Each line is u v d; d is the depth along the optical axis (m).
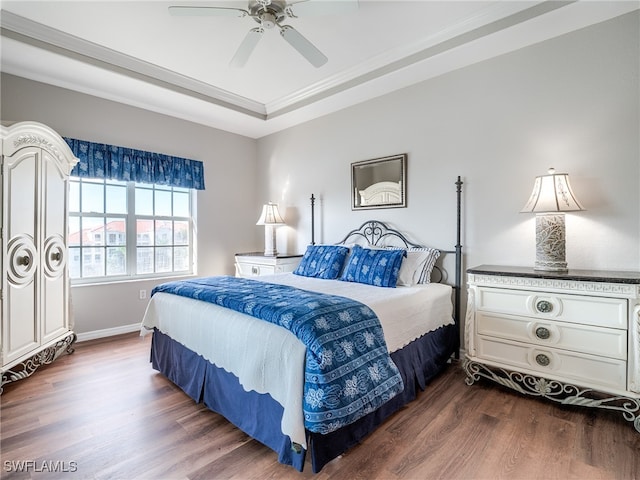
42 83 3.20
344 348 1.64
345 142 3.90
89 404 2.20
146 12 2.41
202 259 4.47
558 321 2.11
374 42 2.81
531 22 2.35
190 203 4.48
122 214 3.86
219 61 3.10
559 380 2.10
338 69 3.27
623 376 1.91
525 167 2.67
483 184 2.88
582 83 2.43
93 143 3.48
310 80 3.50
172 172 4.09
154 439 1.83
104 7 2.35
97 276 3.68
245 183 4.95
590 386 2.01
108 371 2.72
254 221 5.06
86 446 1.76
